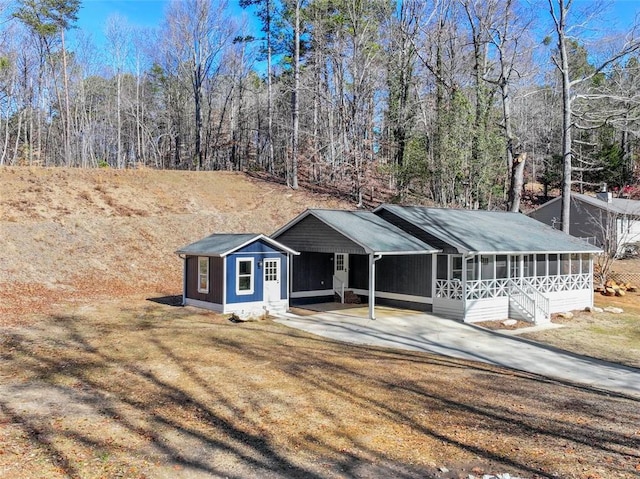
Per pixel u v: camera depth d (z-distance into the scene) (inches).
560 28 1030.4
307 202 1336.1
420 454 265.6
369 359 481.4
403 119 1384.1
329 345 536.4
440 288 743.7
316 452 264.4
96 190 1178.0
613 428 316.8
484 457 263.3
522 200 1935.3
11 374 405.1
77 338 538.0
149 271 957.2
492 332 649.6
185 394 358.3
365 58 1428.4
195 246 778.2
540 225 957.2
